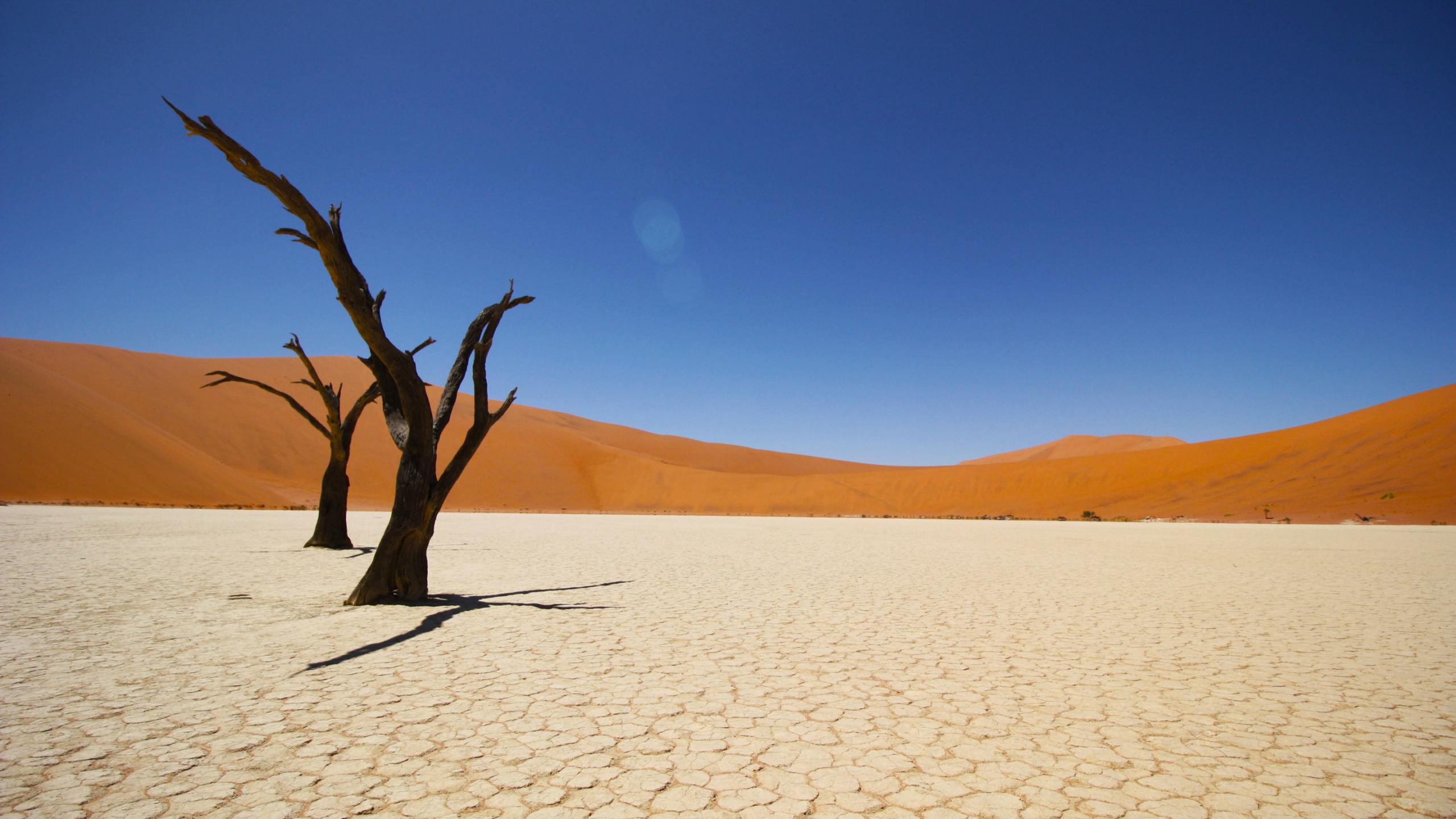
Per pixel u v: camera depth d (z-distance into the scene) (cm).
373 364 988
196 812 302
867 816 305
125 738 393
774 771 358
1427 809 319
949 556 1675
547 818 300
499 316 994
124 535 1862
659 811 309
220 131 618
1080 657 618
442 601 909
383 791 326
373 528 2605
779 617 816
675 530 2905
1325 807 320
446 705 464
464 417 7688
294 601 884
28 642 630
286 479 5731
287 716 436
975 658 611
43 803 308
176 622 734
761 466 10412
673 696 491
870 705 474
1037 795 330
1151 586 1116
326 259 763
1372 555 1706
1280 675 561
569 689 504
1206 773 360
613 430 11044
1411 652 644
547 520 3819
